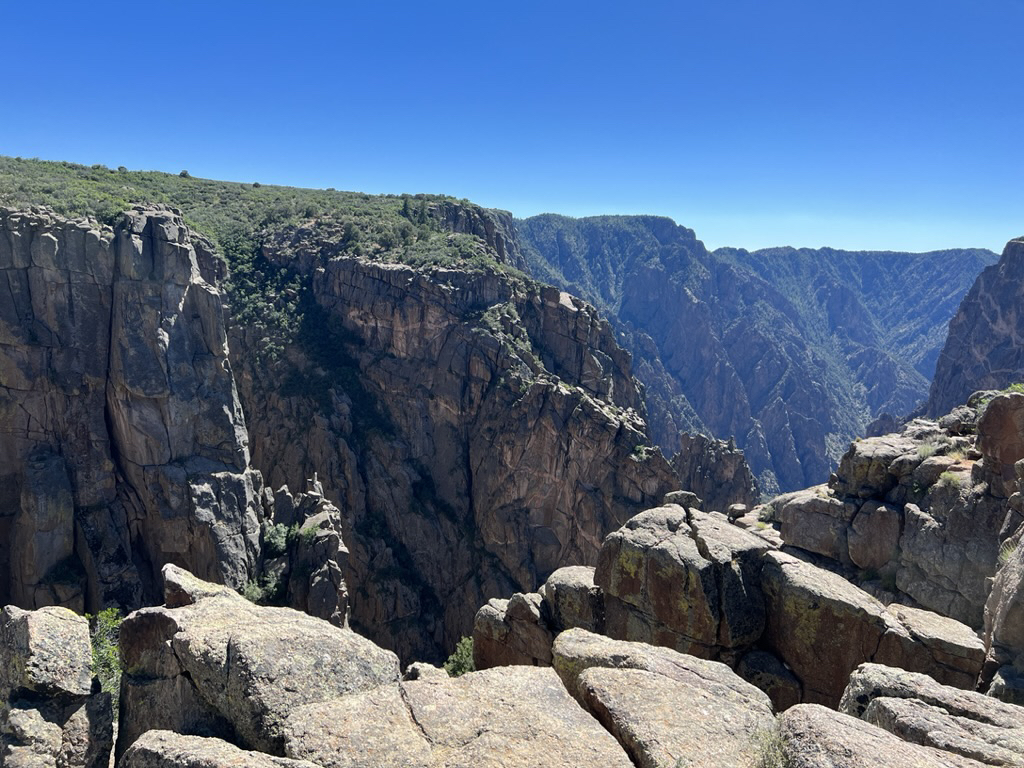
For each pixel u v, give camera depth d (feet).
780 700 55.06
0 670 39.37
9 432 154.30
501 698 33.73
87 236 159.22
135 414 158.30
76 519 155.43
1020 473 61.87
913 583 72.38
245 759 27.68
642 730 31.55
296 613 42.52
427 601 239.91
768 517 94.22
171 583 48.06
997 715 35.22
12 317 153.69
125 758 30.12
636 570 62.08
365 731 30.48
